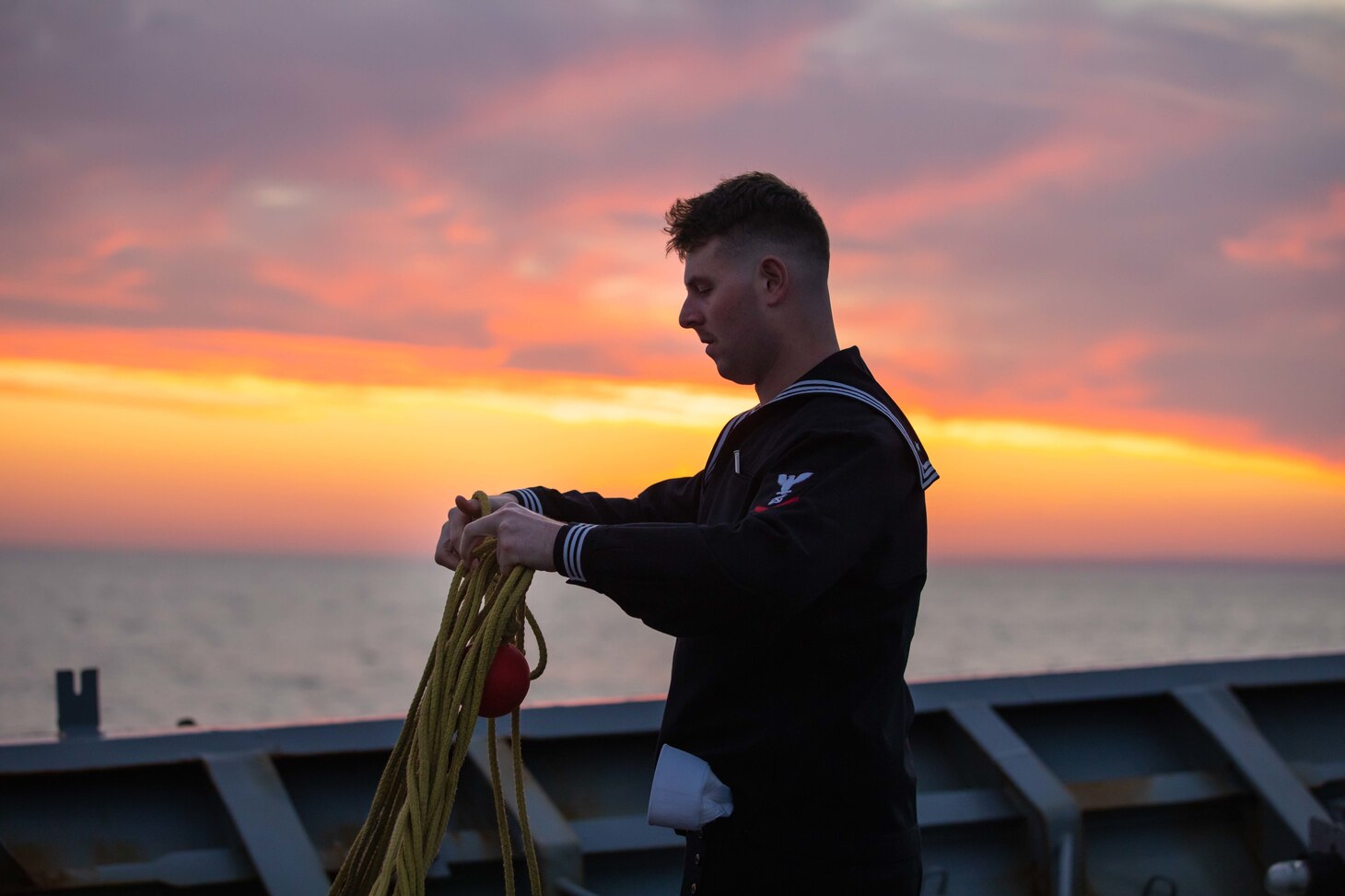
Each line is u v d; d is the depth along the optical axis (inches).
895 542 70.2
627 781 126.3
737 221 73.4
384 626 2938.0
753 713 69.7
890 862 69.9
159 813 113.0
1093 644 2395.4
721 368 76.3
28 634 2573.8
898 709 72.3
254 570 7416.3
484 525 69.2
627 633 2605.8
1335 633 2723.9
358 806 118.6
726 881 70.5
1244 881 132.5
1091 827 133.3
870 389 72.1
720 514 73.2
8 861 103.4
